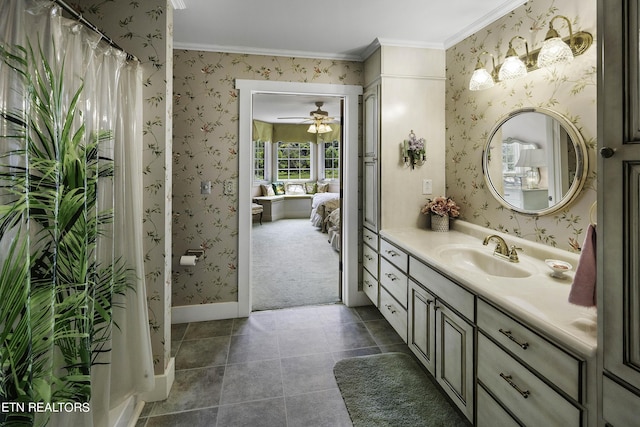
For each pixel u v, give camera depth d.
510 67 1.74
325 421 1.62
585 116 1.53
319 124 6.16
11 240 0.92
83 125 1.22
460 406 1.52
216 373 2.01
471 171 2.35
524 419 1.13
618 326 0.81
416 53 2.57
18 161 0.93
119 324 1.56
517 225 1.95
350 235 3.01
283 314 2.88
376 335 2.49
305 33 2.42
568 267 1.42
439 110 2.63
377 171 2.62
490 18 2.12
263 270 4.20
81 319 1.20
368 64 2.78
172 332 2.54
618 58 0.79
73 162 1.17
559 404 0.99
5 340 0.91
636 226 0.77
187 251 2.71
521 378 1.14
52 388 1.13
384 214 2.60
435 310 1.73
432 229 2.53
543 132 1.73
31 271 1.03
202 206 2.70
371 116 2.74
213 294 2.76
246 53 2.69
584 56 1.53
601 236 0.85
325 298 3.25
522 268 1.61
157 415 1.66
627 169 0.78
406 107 2.57
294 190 8.62
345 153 2.99
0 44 0.91
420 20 2.22
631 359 0.78
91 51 1.27
